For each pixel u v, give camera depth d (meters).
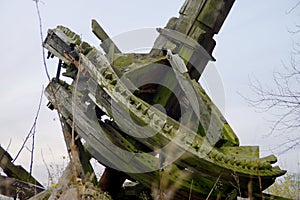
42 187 8.96
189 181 6.50
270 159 6.48
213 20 8.59
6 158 9.06
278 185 7.01
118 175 7.89
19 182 8.89
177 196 6.53
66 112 8.09
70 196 6.29
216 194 6.50
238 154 6.73
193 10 8.65
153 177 6.72
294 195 6.84
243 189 6.39
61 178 6.83
